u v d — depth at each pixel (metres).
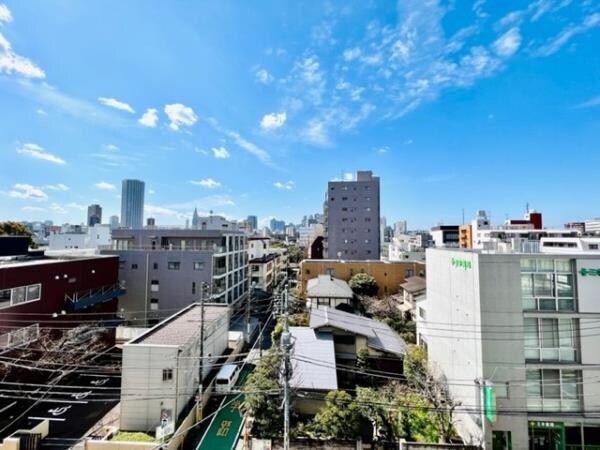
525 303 13.02
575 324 12.78
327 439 12.57
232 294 38.16
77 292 22.80
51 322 20.22
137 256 32.25
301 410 15.12
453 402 14.03
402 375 18.73
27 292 18.62
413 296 29.36
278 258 64.12
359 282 37.53
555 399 12.55
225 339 24.55
